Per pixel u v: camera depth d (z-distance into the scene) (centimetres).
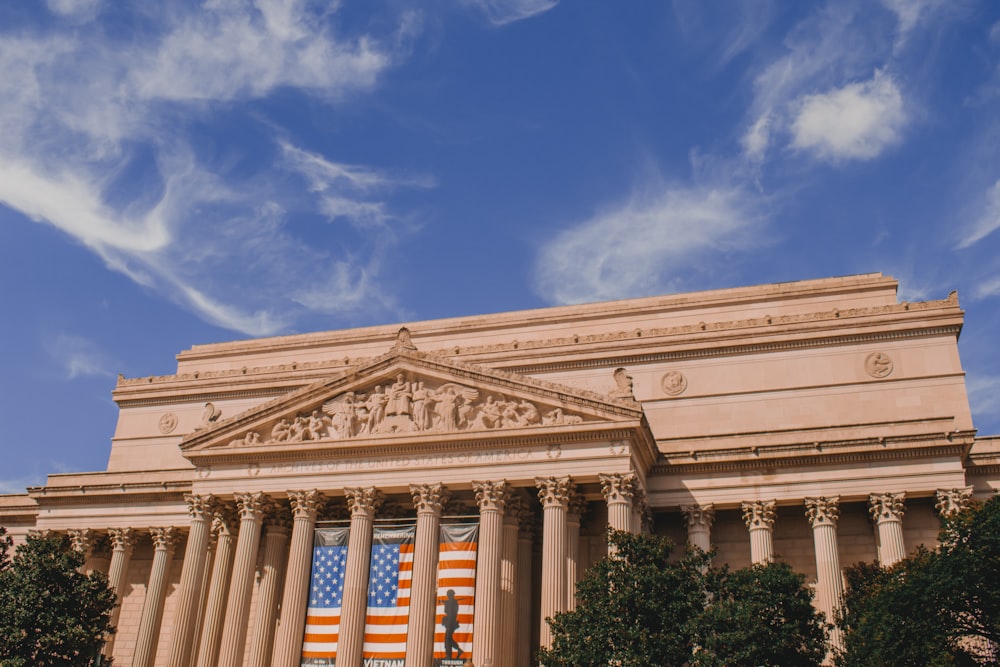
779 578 5897
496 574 7306
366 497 7850
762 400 9262
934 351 9019
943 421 7675
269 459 8256
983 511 5734
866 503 7825
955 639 5772
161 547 9300
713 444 8181
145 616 8925
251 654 7900
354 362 10706
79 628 6725
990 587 5472
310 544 7919
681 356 9662
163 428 11106
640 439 7606
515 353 10119
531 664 7656
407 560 7675
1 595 6731
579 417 7619
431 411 8006
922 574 5678
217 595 8138
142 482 9525
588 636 5747
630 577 5869
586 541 7988
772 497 7831
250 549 8025
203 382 11131
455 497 8119
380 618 7531
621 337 9900
